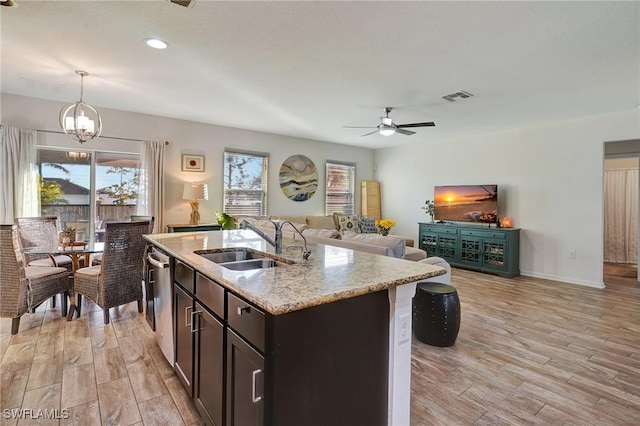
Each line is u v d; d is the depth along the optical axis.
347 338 1.39
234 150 5.84
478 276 5.33
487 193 5.63
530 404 2.00
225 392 1.48
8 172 4.05
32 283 2.98
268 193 6.30
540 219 5.26
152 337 2.85
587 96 3.82
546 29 2.37
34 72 3.35
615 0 2.01
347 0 2.07
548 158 5.16
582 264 4.84
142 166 4.94
